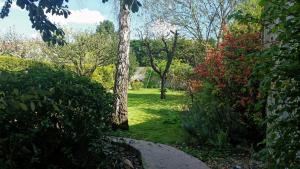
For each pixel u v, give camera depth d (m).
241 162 7.43
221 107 9.13
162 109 16.91
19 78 3.99
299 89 2.92
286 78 2.95
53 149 4.25
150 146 6.96
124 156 6.27
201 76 10.25
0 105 2.46
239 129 8.86
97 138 4.61
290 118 3.03
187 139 9.49
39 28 4.29
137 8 3.42
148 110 16.81
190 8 22.03
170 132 11.09
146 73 37.91
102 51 24.55
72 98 4.33
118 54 11.77
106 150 5.62
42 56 26.08
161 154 6.42
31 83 3.97
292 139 2.98
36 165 4.12
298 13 2.89
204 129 9.14
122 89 11.56
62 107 4.14
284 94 2.97
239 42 8.91
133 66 36.00
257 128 8.55
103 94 4.95
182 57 24.91
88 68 24.53
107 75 28.97
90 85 4.91
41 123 3.91
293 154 2.94
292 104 2.99
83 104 4.44
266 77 2.98
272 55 2.95
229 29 10.65
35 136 3.98
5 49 30.12
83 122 4.44
